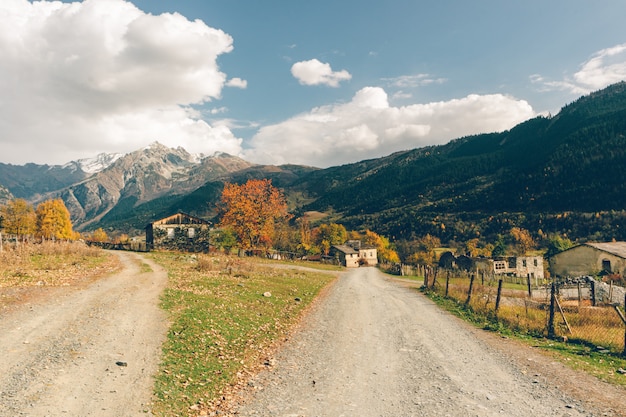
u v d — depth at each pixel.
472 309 21.19
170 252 56.59
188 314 15.16
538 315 18.86
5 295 16.06
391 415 7.75
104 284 21.47
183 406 7.82
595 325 17.06
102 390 8.08
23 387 7.85
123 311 15.06
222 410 7.85
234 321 15.31
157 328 13.02
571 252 59.75
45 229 80.31
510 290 36.66
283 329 15.77
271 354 12.19
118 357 10.11
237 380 9.63
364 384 9.66
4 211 78.00
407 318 19.44
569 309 21.14
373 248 116.06
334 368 10.96
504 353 12.75
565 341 14.46
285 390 9.12
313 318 18.78
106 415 7.04
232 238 70.50
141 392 8.16
